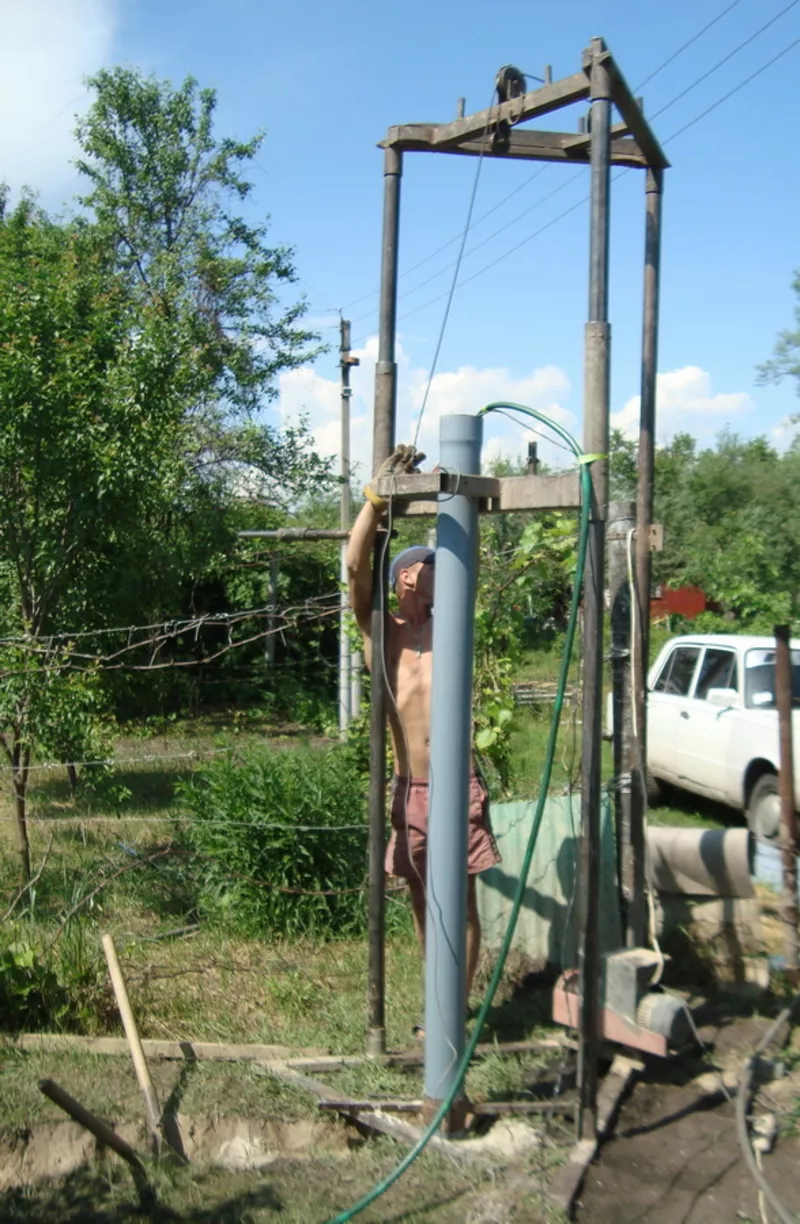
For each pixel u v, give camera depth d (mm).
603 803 5078
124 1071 4035
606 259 3590
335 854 5840
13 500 7125
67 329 7371
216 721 15305
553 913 5109
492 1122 3770
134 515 7910
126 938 5500
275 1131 3756
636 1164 3555
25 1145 3562
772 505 22266
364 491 3928
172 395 7992
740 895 4949
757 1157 3600
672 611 17906
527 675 12445
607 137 3637
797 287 20016
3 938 4582
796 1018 4637
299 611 7395
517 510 3680
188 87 20203
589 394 3568
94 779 8023
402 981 5094
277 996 4855
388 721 4434
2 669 6438
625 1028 3982
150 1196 3402
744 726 8594
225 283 19594
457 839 3650
